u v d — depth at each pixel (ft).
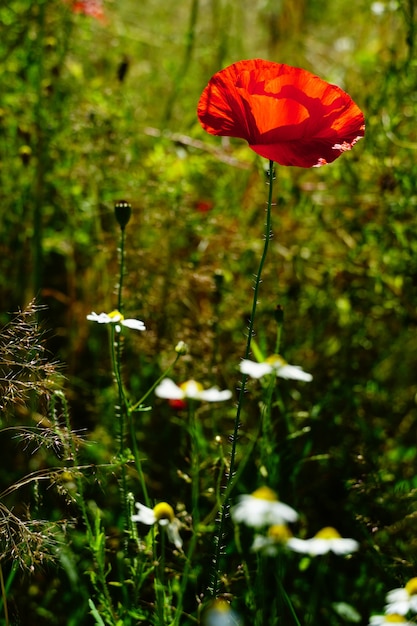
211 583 2.09
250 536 2.48
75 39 3.18
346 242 3.04
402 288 2.99
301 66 3.48
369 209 3.01
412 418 3.00
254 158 3.10
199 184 3.31
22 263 3.01
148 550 2.13
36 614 2.42
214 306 2.79
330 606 2.44
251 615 2.35
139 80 3.47
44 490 2.59
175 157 3.10
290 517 2.00
